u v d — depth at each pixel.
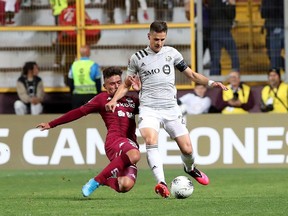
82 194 37.34
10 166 55.59
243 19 63.78
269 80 59.97
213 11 64.00
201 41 64.00
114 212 30.73
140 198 36.59
